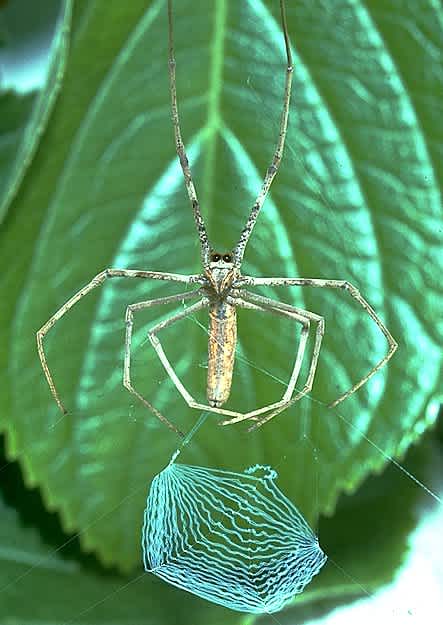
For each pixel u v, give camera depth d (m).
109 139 0.28
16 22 0.31
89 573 0.30
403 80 0.28
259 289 0.28
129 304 0.28
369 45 0.28
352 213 0.28
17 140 0.29
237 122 0.28
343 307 0.28
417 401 0.28
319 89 0.28
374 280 0.28
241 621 0.29
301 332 0.27
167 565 0.28
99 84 0.28
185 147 0.28
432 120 0.28
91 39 0.27
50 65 0.27
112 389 0.28
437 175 0.28
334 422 0.28
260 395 0.28
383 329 0.27
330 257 0.28
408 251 0.28
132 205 0.28
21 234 0.28
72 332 0.28
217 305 0.27
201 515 0.28
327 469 0.28
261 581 0.28
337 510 0.30
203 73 0.28
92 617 0.29
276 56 0.28
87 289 0.27
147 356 0.28
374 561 0.30
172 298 0.27
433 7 0.27
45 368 0.27
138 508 0.28
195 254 0.28
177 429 0.28
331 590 0.30
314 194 0.28
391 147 0.28
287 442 0.28
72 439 0.28
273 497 0.28
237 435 0.28
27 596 0.29
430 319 0.28
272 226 0.28
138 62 0.28
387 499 0.30
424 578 0.30
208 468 0.28
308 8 0.28
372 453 0.28
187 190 0.28
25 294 0.28
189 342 0.28
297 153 0.28
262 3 0.28
